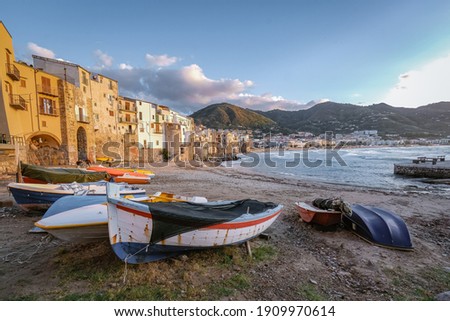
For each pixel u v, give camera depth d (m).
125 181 20.12
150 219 5.25
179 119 69.50
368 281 5.59
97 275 4.95
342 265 6.39
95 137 40.38
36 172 12.29
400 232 7.81
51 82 29.17
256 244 7.35
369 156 76.50
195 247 5.93
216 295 4.64
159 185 20.89
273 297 4.73
